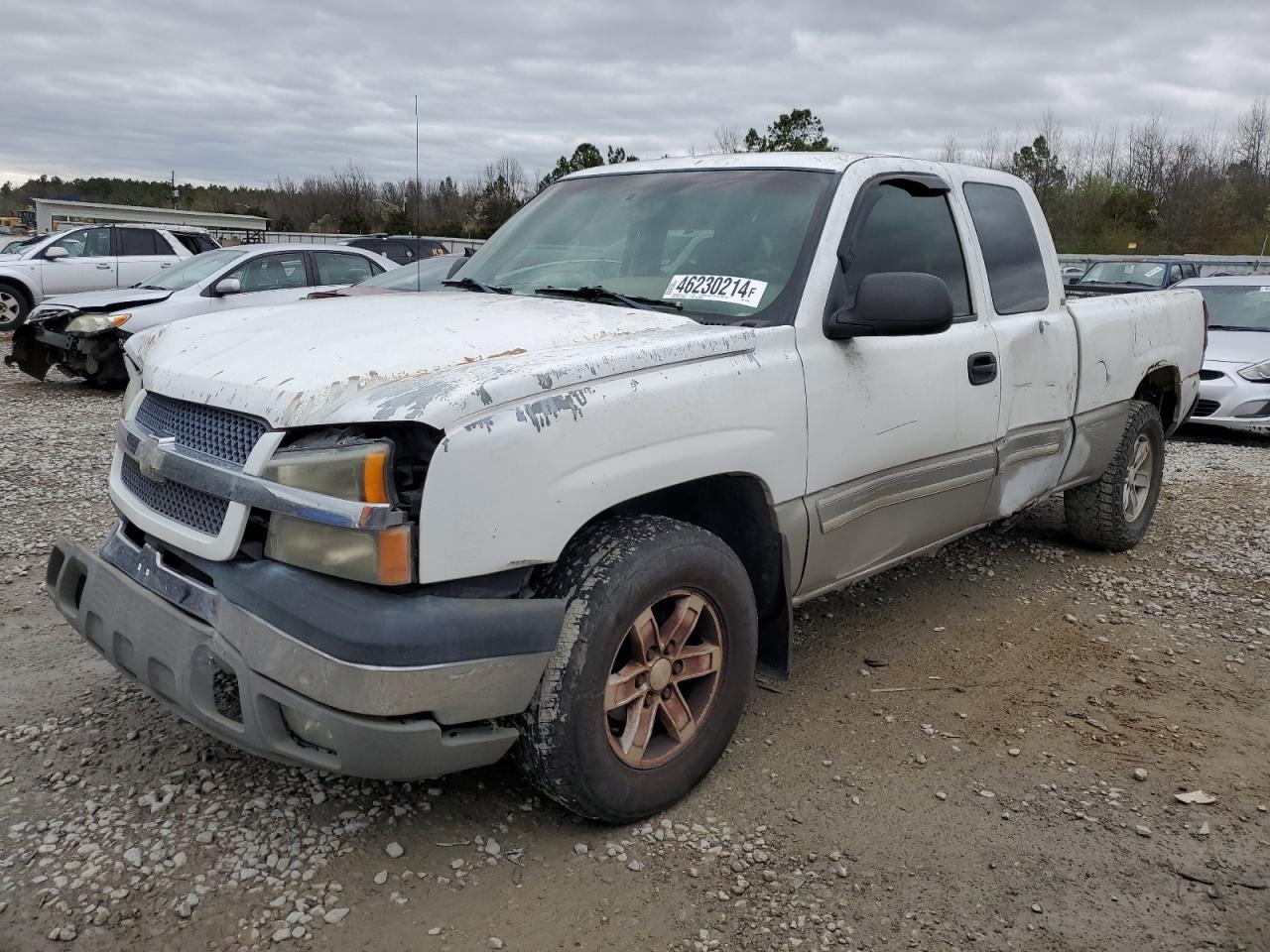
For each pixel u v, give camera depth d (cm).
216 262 1181
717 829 289
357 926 243
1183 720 368
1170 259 1496
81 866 260
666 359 282
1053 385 448
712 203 368
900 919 254
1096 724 362
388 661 229
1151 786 321
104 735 327
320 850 271
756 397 302
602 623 260
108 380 1112
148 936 237
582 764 263
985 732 354
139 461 281
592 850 277
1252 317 1079
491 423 241
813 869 273
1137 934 252
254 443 251
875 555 367
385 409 234
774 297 327
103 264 1677
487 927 245
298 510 236
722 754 321
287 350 275
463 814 291
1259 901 265
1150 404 556
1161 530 622
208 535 259
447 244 1559
